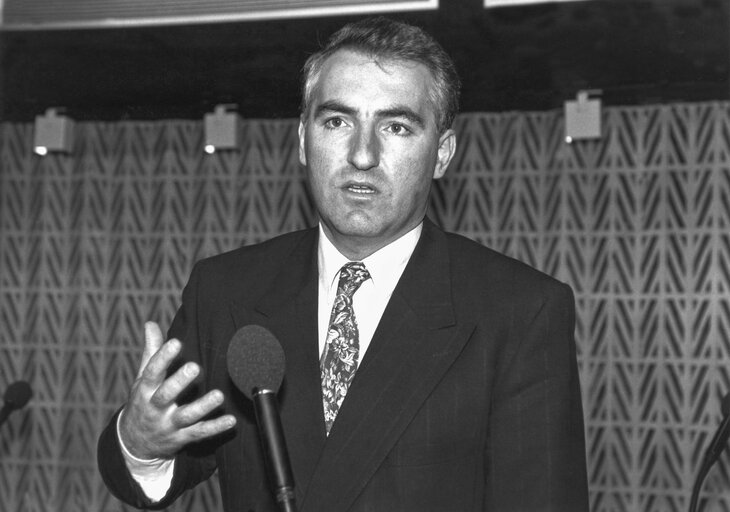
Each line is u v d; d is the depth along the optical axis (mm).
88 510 5344
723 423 2254
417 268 1714
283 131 5355
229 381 1702
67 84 4559
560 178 4992
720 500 4676
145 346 1480
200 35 3625
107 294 5457
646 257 4879
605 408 4852
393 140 1601
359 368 1615
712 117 4812
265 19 3291
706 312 4766
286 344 1664
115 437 1583
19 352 5480
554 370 1641
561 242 4969
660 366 4797
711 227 4793
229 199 5383
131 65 4152
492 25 3531
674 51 3918
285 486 1226
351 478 1542
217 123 5102
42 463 5387
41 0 3467
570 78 4410
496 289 1705
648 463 4773
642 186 4898
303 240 1849
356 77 1589
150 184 5461
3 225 5562
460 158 5117
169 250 5426
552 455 1570
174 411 1405
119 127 5508
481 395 1613
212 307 1789
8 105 5113
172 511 5160
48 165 5551
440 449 1574
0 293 5523
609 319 4887
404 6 3186
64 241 5520
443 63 1680
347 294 1693
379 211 1604
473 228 5086
